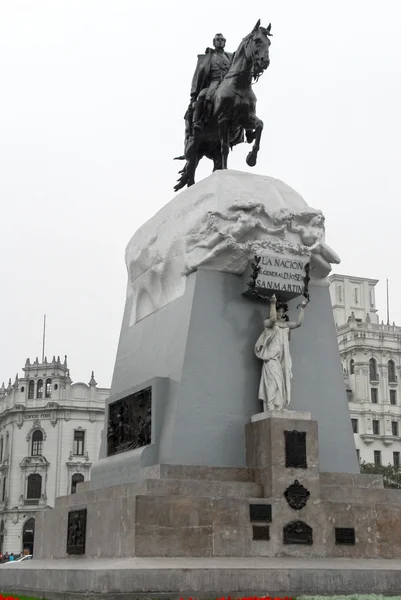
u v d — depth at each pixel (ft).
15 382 236.84
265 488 42.68
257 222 47.96
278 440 43.04
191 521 40.09
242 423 45.78
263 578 36.06
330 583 37.04
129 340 54.34
